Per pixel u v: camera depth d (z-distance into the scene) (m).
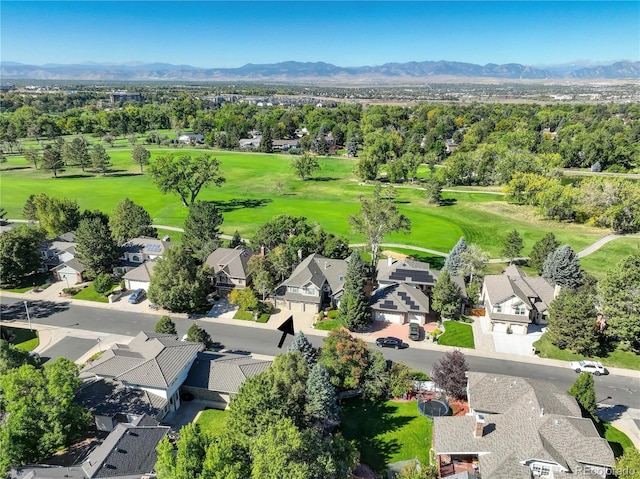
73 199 129.00
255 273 71.94
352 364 48.91
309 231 82.12
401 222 78.75
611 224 106.06
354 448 38.81
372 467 39.81
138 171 171.50
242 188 151.88
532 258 83.69
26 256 75.31
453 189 152.12
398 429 44.47
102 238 76.44
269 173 176.50
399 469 39.47
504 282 66.88
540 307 65.00
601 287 60.56
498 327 63.50
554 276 73.50
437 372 48.53
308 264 71.94
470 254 74.00
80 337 60.50
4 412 38.94
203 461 30.47
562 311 57.94
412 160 161.12
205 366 48.66
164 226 107.25
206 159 124.19
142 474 34.28
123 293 73.12
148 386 44.03
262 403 36.41
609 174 163.00
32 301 70.62
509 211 123.75
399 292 67.12
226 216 117.56
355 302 61.66
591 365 54.31
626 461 34.53
